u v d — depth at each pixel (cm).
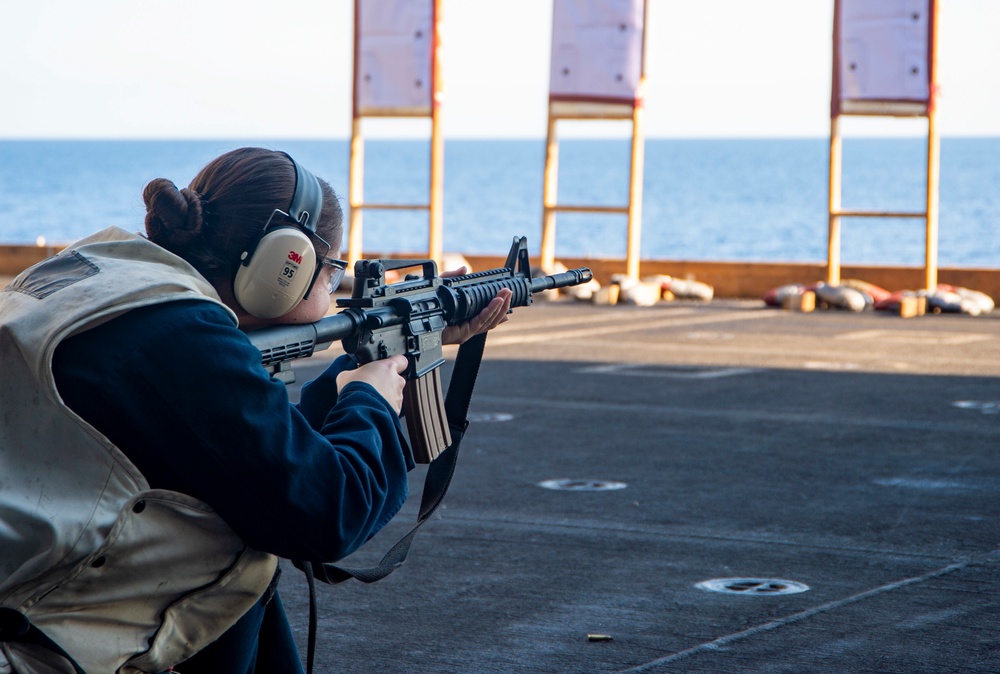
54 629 218
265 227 246
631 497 797
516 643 521
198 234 244
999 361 1480
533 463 912
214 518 227
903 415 1108
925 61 2203
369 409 247
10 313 223
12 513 215
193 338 220
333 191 265
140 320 220
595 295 2327
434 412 301
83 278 224
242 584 233
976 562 638
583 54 2406
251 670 255
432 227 2484
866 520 730
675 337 1775
